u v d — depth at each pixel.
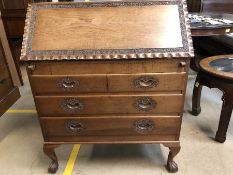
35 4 1.27
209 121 2.00
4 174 1.56
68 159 1.66
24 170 1.58
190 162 1.59
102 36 1.20
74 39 1.20
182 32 1.19
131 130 1.39
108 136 1.42
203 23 1.96
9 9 2.41
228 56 1.88
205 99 2.33
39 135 1.93
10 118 2.18
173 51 1.16
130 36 1.19
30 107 2.34
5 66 2.24
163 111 1.32
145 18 1.22
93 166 1.59
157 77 1.22
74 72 1.22
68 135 1.42
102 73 1.22
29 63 1.21
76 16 1.24
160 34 1.19
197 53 2.77
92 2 1.26
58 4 1.26
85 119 1.36
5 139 1.89
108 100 1.29
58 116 1.36
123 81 1.23
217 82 1.61
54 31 1.22
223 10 2.74
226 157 1.62
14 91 2.38
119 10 1.24
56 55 1.17
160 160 1.62
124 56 1.15
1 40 2.34
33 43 1.21
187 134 1.84
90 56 1.16
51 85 1.26
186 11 1.23
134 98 1.28
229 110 1.62
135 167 1.57
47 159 1.67
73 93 1.29
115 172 1.54
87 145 1.78
